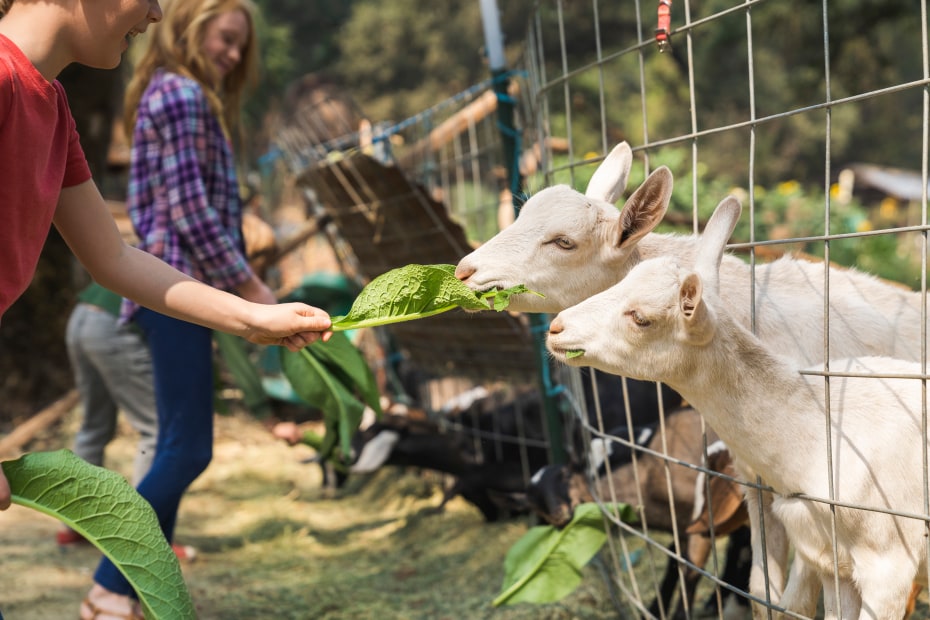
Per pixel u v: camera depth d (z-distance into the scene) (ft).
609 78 85.97
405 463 17.03
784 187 34.83
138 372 14.37
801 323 9.70
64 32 6.25
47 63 6.27
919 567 7.88
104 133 27.40
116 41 6.40
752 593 9.07
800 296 10.07
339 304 22.65
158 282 7.48
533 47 12.99
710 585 13.46
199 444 12.49
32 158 6.15
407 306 7.37
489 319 15.71
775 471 7.97
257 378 13.76
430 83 95.86
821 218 33.09
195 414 12.43
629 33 75.51
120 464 21.01
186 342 12.37
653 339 7.85
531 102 13.70
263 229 21.38
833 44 42.11
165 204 12.46
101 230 7.38
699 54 54.85
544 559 10.51
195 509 18.97
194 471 12.50
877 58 43.24
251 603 13.61
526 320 15.89
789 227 32.48
